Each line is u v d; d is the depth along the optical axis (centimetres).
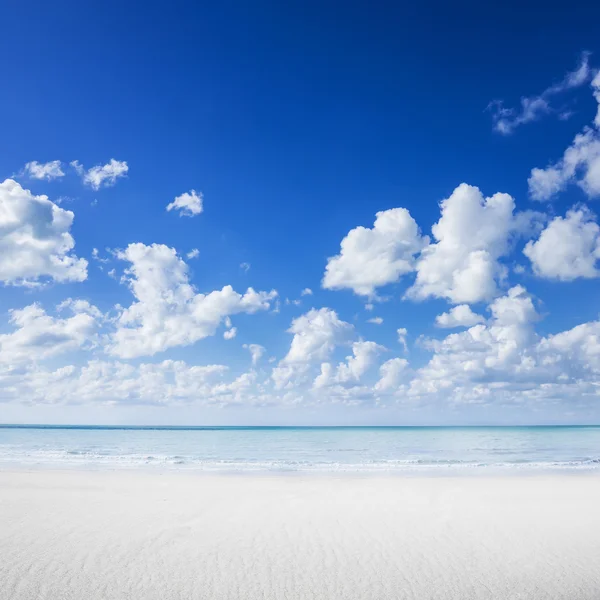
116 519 1028
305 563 745
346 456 3559
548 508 1211
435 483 1748
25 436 7300
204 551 795
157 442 5753
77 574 680
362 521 1039
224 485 1638
